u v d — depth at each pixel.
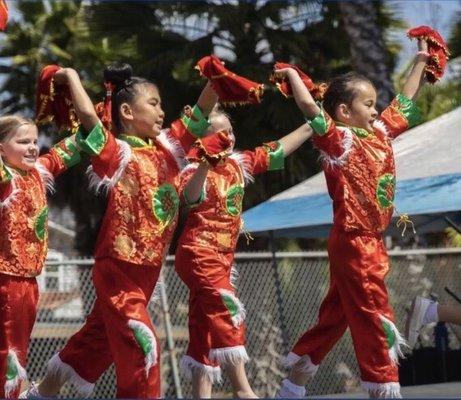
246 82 6.59
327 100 7.27
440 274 13.52
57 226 27.03
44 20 23.33
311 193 11.02
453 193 9.52
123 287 6.40
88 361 6.96
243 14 17.98
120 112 6.65
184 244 7.63
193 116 6.77
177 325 12.23
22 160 6.73
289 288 12.75
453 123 10.87
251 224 11.14
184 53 17.55
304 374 7.43
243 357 7.49
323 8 18.55
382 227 7.02
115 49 18.81
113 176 6.43
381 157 7.06
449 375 11.12
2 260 6.61
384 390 6.82
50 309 11.71
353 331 6.93
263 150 7.86
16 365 6.64
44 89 6.57
